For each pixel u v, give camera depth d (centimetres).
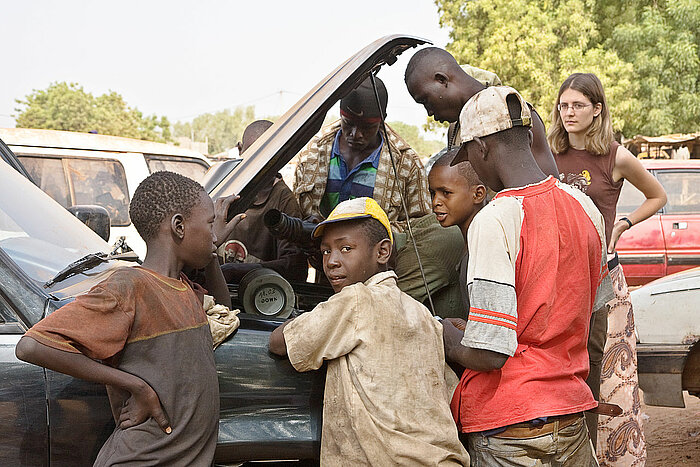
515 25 1848
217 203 243
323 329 209
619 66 1783
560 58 1841
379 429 203
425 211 373
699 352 404
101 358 181
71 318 177
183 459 190
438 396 213
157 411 186
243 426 214
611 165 340
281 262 336
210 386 199
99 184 727
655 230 850
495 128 209
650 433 502
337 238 225
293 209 362
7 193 259
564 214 207
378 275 223
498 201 206
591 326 291
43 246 242
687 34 1822
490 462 212
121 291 184
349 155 369
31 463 199
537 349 207
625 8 1936
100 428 203
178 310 196
